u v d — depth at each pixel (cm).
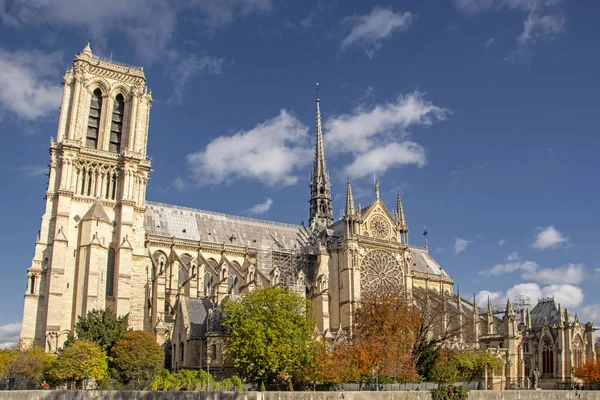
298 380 8131
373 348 8644
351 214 12662
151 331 10506
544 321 14750
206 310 10062
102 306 10275
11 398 5903
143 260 11138
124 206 10994
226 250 12875
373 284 12606
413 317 9819
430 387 8544
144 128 11975
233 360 8288
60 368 8069
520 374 12544
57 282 9962
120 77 12031
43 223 10506
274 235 14450
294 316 8400
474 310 12731
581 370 12681
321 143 17012
